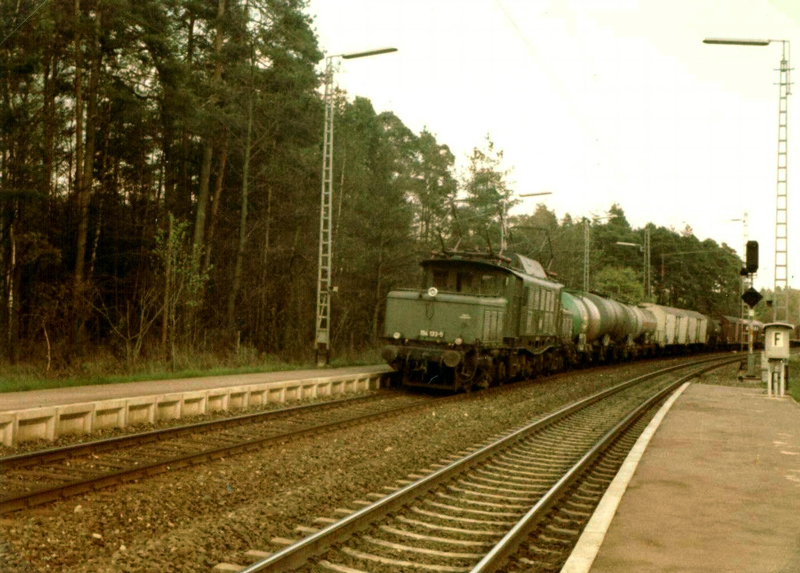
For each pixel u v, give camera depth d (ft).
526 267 85.56
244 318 111.24
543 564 22.45
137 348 76.48
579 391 82.84
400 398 67.41
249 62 105.40
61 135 95.09
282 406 59.62
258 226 116.26
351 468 35.32
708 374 118.62
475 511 28.60
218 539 23.54
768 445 42.68
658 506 27.27
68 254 91.35
